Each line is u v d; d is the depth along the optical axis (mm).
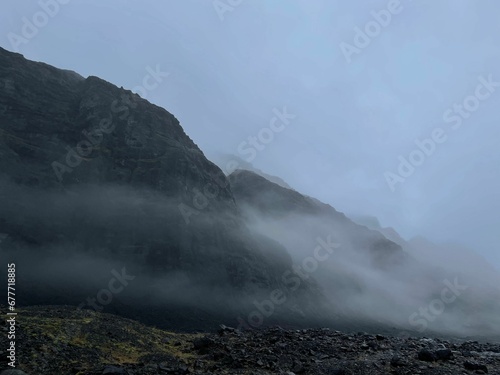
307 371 26281
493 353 32469
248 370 26844
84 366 25281
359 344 35062
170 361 28812
